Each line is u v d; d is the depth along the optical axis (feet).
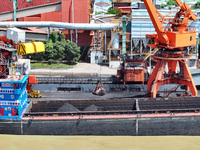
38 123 196.85
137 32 353.31
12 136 197.77
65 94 264.31
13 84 194.49
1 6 435.94
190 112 204.44
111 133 198.49
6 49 201.26
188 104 222.89
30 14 419.54
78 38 407.23
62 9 404.57
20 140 192.34
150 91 255.91
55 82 275.18
